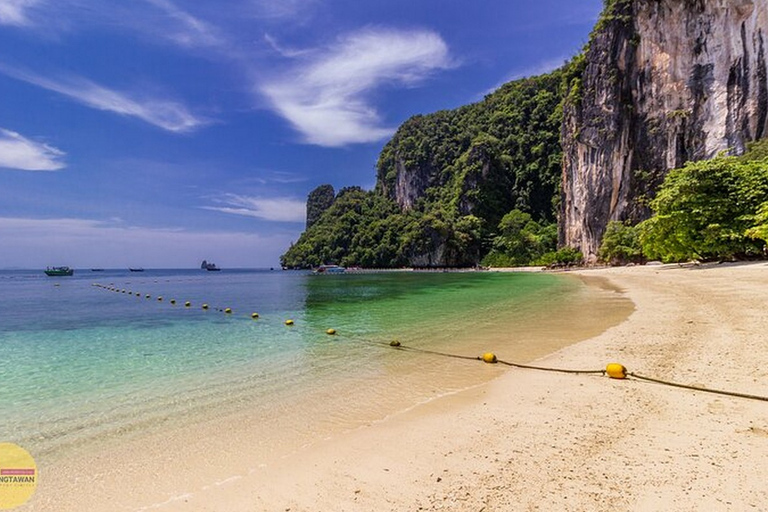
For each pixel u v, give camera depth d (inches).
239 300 1004.6
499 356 336.5
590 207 2361.0
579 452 158.2
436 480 144.4
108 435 201.9
